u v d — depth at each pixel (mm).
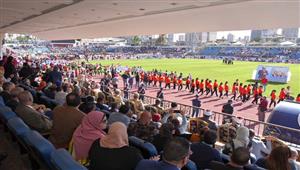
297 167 4926
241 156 3373
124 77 26969
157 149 4750
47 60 47531
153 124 5875
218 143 6676
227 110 14281
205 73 41406
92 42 123000
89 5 11344
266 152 6473
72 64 37812
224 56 83938
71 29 23453
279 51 78312
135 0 9625
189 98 22094
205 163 4215
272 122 10914
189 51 95625
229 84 30422
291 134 9875
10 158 5102
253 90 22641
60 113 4375
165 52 96375
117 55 76438
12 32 34031
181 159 2760
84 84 13797
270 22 10047
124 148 3146
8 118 4953
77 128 3986
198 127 8211
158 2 9734
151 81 28266
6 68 12500
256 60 72188
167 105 15781
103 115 3912
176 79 26484
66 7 12500
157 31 16219
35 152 3723
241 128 5402
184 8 10539
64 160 2893
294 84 31125
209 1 8867
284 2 8000
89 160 3469
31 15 16688
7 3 12312
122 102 9812
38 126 4895
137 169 2893
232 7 9258
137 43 129625
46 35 31922
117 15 13898
